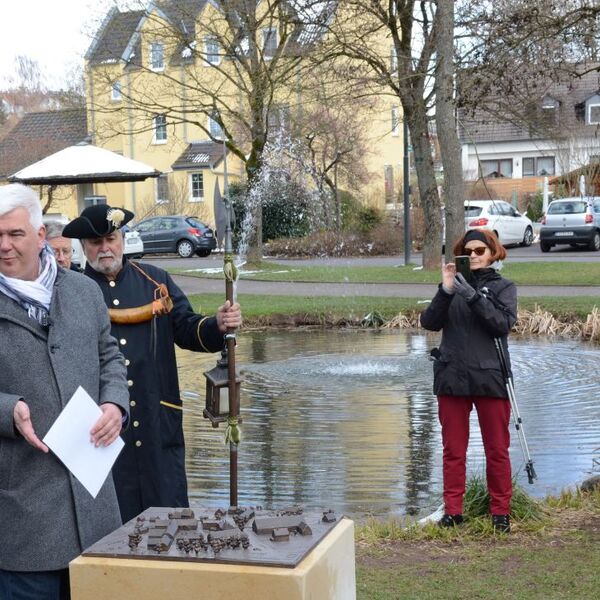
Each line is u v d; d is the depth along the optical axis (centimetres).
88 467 346
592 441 845
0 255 355
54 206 4512
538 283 2112
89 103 3008
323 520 324
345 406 1034
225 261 445
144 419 462
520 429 609
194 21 2594
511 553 533
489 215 3453
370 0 2166
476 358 576
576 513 612
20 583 352
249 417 991
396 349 1462
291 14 2306
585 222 3216
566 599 459
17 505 350
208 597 281
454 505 590
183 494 472
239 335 1675
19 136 4750
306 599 277
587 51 1005
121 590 288
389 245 3494
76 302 370
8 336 353
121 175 1292
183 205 4594
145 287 474
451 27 1698
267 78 2522
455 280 571
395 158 4947
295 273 2603
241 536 297
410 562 524
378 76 2238
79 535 353
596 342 1492
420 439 877
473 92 1031
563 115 2005
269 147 3053
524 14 969
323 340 1588
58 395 356
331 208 3584
